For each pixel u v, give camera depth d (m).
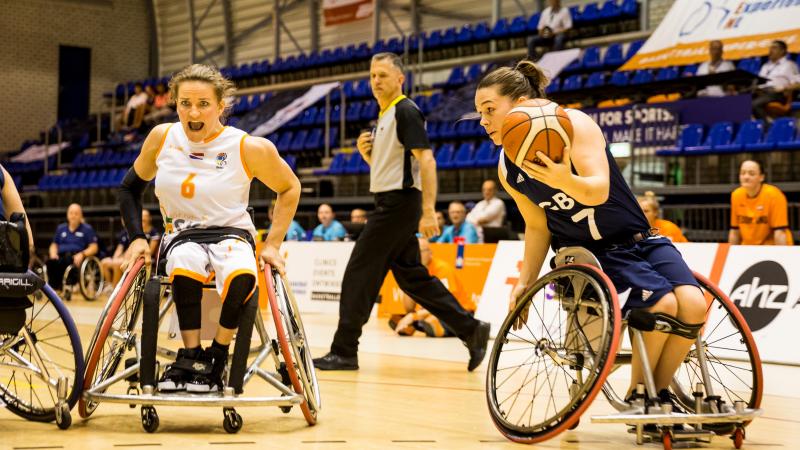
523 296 3.15
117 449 2.67
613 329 2.72
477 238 9.80
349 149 15.54
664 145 10.70
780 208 7.66
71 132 21.27
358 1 18.38
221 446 2.77
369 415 3.53
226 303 2.98
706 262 6.21
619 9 14.04
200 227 3.15
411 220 5.14
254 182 14.65
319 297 10.14
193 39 21.55
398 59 5.17
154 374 2.99
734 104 10.38
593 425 3.39
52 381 3.09
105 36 22.56
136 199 3.32
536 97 3.18
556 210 3.08
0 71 21.62
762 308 5.87
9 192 3.26
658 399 2.81
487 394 3.18
